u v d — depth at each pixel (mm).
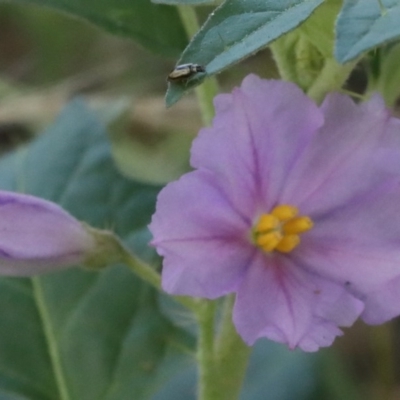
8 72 617
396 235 327
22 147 390
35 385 373
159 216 319
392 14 296
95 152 382
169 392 413
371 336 530
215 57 305
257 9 305
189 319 373
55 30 600
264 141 325
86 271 376
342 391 431
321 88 337
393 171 327
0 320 374
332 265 329
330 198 331
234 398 349
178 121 536
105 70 564
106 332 374
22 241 333
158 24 360
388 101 344
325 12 327
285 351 411
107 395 372
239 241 326
